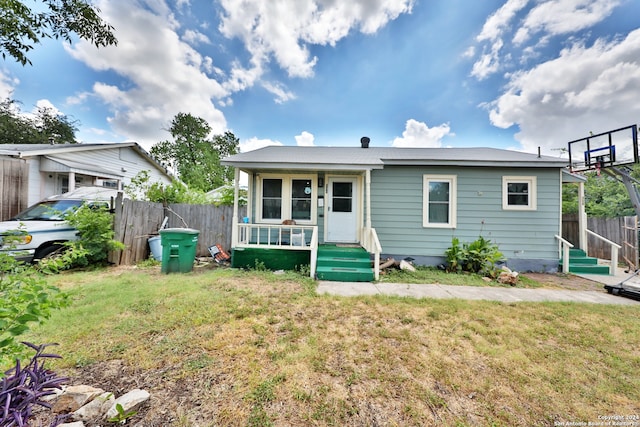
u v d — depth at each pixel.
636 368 2.38
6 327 1.43
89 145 10.10
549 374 2.26
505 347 2.68
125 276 4.96
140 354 2.38
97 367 2.20
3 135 16.55
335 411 1.81
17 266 1.94
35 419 1.67
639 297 4.32
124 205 6.10
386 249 6.98
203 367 2.24
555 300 4.24
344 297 4.14
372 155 7.23
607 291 4.79
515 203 6.80
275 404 1.86
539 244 6.69
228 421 1.71
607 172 6.04
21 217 5.71
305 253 5.91
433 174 6.89
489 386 2.09
